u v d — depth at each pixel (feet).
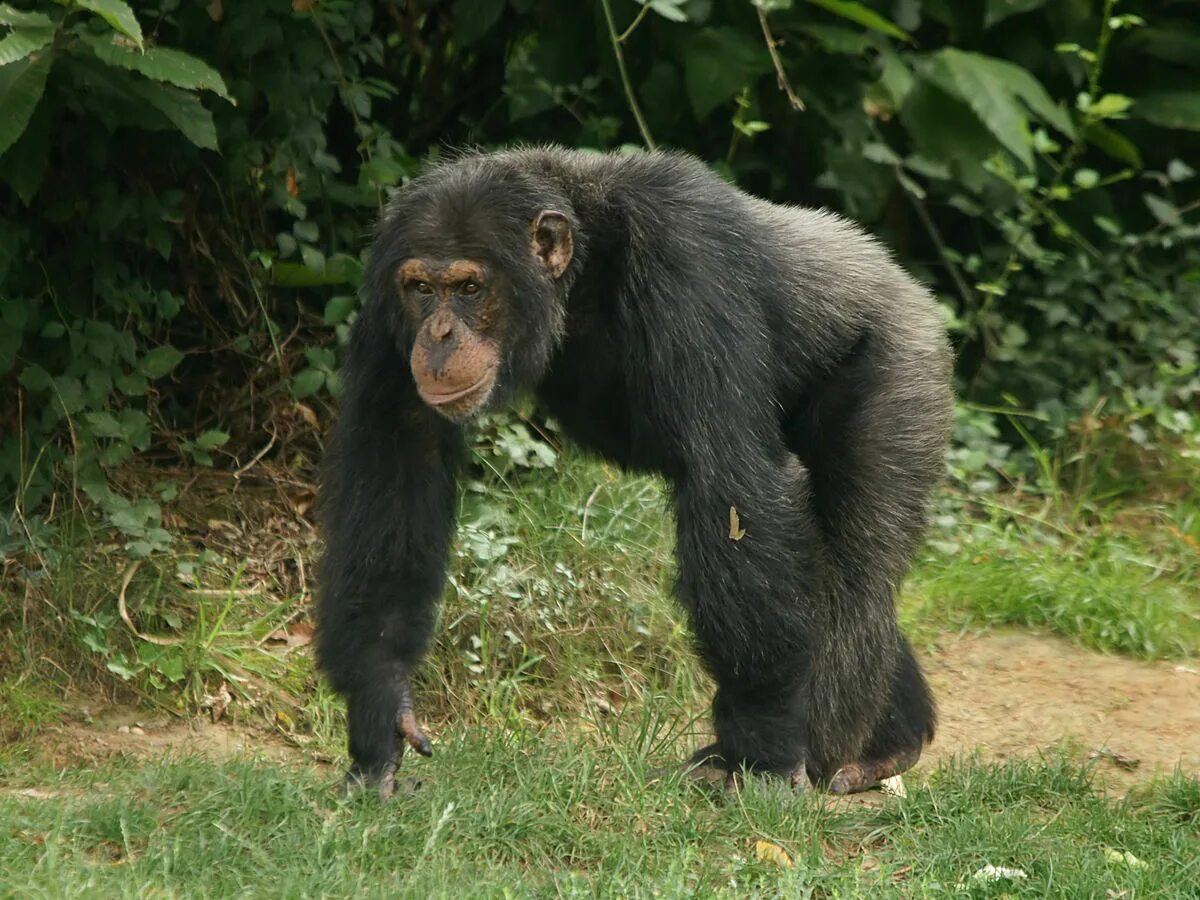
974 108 48.91
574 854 28.32
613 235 31.42
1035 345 54.60
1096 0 54.39
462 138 52.11
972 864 28.43
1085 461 51.60
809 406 33.99
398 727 30.35
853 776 34.27
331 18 43.42
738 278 31.45
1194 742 38.01
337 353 44.86
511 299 30.22
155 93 37.81
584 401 33.81
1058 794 32.83
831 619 33.35
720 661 30.71
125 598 38.40
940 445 34.71
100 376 40.50
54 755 34.09
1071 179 56.39
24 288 41.60
